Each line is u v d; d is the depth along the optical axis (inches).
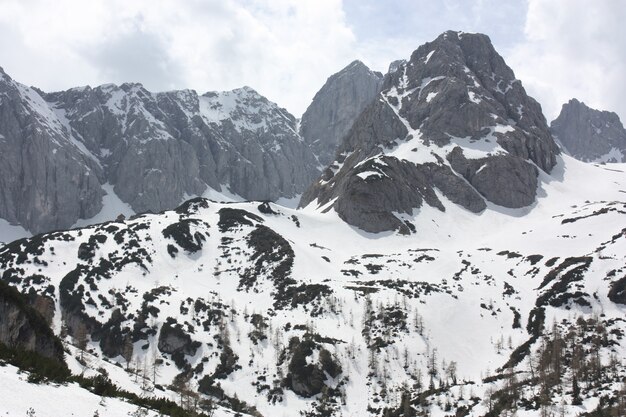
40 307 6914.4
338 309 7219.5
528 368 5994.1
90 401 1852.9
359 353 6328.7
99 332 6958.7
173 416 2111.2
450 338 6766.7
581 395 4886.8
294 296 7790.4
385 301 7362.2
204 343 6658.5
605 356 5807.1
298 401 5743.1
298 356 6151.6
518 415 4687.5
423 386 5831.7
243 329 6958.7
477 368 6304.1
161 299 7588.6
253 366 6264.8
